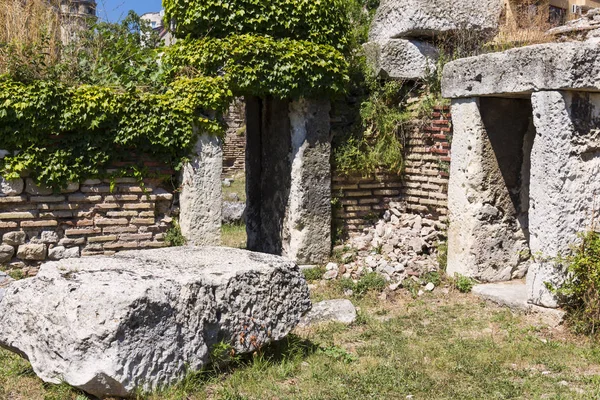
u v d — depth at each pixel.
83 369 4.01
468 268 7.40
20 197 7.04
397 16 8.91
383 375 4.94
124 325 4.05
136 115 7.35
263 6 7.75
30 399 4.25
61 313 4.12
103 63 8.12
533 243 6.42
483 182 7.30
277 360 5.15
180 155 7.71
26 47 7.27
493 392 4.69
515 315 6.61
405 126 8.66
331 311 6.49
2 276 6.45
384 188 8.86
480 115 7.23
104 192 7.43
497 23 9.30
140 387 4.12
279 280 5.08
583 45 5.93
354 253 8.38
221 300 4.68
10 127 6.84
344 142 8.46
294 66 7.77
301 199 8.16
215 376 4.68
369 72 8.67
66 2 8.73
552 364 5.31
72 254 7.32
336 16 8.28
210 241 7.83
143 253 5.44
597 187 6.25
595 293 5.88
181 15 7.89
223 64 7.67
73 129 7.14
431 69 8.81
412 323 6.50
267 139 8.93
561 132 6.07
